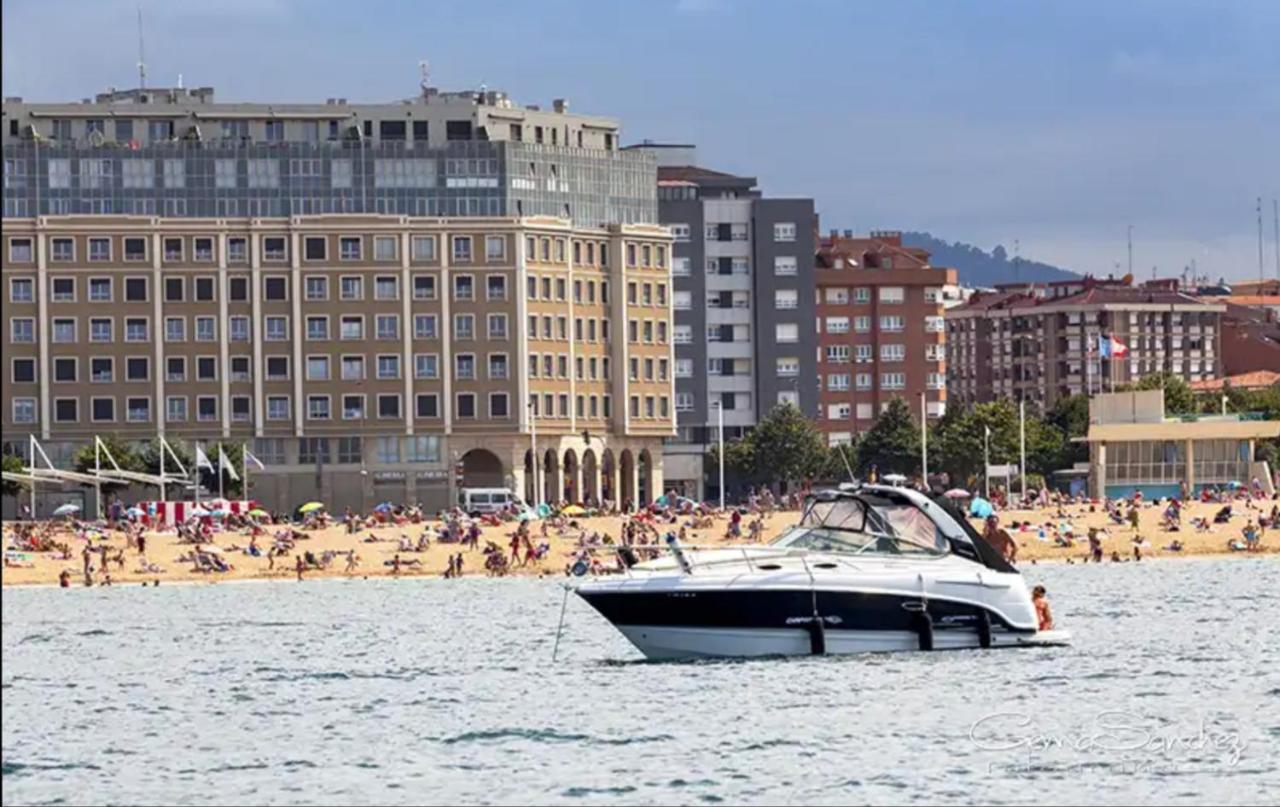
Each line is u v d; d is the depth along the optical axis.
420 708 199.50
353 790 157.75
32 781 164.00
